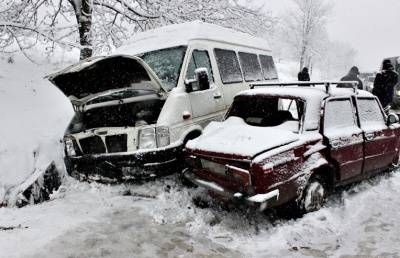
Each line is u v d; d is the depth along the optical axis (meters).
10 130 5.86
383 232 3.97
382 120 5.74
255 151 3.82
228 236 3.99
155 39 6.34
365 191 5.21
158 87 5.15
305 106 4.57
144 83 5.14
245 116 5.21
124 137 5.15
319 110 4.64
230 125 4.86
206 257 3.57
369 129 5.21
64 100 7.74
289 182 3.99
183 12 10.23
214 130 4.82
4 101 6.63
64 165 6.07
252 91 5.24
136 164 4.90
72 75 5.00
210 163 4.33
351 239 3.83
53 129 6.55
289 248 3.69
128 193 5.32
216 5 10.73
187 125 5.35
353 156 4.86
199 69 5.31
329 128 4.67
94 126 5.56
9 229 4.19
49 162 5.86
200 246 3.79
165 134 4.96
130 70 4.90
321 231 4.00
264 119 4.91
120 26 10.52
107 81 5.23
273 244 3.76
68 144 5.62
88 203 5.00
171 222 4.38
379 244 3.72
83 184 5.69
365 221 4.23
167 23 10.26
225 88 6.49
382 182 5.60
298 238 3.86
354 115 5.16
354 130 4.97
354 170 4.94
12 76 8.00
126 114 5.47
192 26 6.29
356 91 5.43
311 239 3.85
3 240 3.90
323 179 4.63
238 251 3.67
